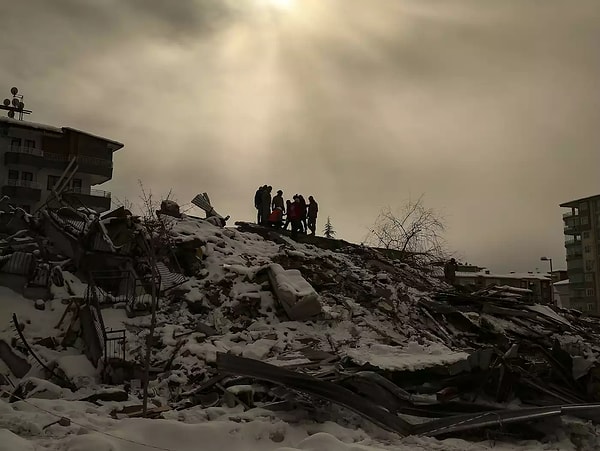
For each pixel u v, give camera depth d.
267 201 22.98
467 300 17.81
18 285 13.21
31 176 40.25
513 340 15.35
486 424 8.55
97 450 6.40
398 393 9.35
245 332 13.26
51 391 9.57
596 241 64.75
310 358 11.48
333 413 8.84
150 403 9.45
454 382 10.55
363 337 14.33
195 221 20.16
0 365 11.12
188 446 7.14
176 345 11.95
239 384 9.77
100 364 10.91
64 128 41.59
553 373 11.97
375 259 22.09
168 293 14.58
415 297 18.31
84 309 12.14
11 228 17.44
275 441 7.65
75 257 14.73
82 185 42.50
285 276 15.09
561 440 8.68
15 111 43.97
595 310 64.25
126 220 15.42
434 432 8.48
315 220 23.28
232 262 16.98
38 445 6.49
